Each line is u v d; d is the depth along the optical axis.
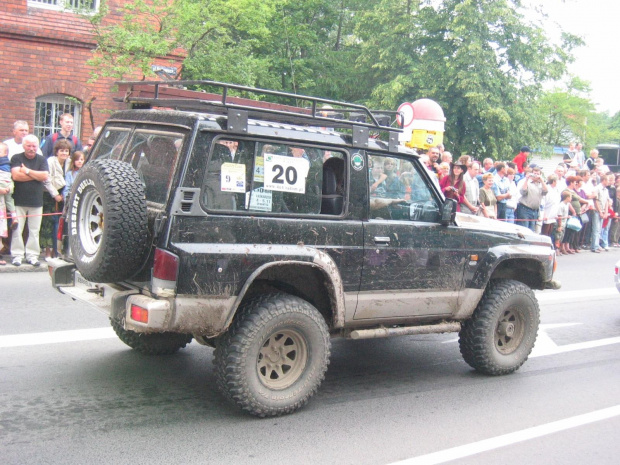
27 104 14.52
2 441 4.32
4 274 9.63
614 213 18.02
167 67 15.09
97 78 14.03
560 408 5.54
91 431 4.55
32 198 9.97
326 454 4.40
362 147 5.41
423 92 23.95
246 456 4.30
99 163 4.60
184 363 6.16
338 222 5.23
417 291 5.70
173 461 4.17
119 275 4.55
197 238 4.58
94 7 14.80
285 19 25.02
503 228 6.38
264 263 4.81
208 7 14.27
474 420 5.18
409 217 5.74
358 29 27.06
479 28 23.89
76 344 6.55
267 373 4.96
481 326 6.14
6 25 13.99
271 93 4.92
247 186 4.85
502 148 24.30
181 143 4.65
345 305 5.31
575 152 21.95
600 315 9.38
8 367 5.78
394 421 5.07
